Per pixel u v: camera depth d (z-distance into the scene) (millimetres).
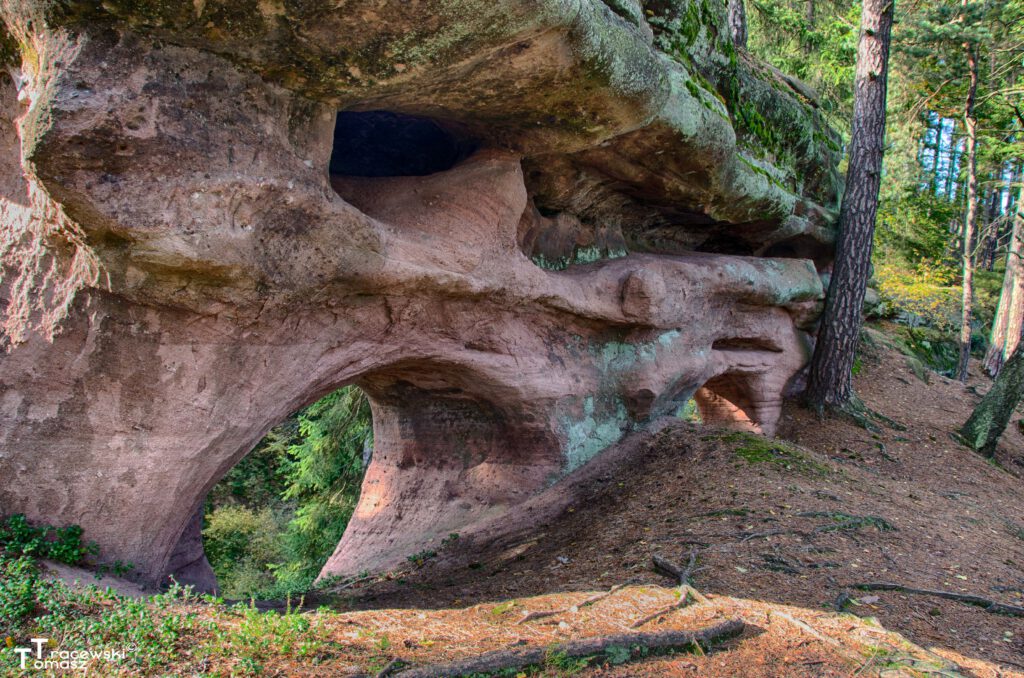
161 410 4352
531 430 7492
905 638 3955
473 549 6852
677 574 4785
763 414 10781
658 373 8289
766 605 4305
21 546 3965
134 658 3072
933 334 20625
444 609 4508
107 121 3645
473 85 5051
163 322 4254
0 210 4312
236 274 4203
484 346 6691
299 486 15344
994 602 4680
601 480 7547
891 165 19703
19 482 4082
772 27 17859
